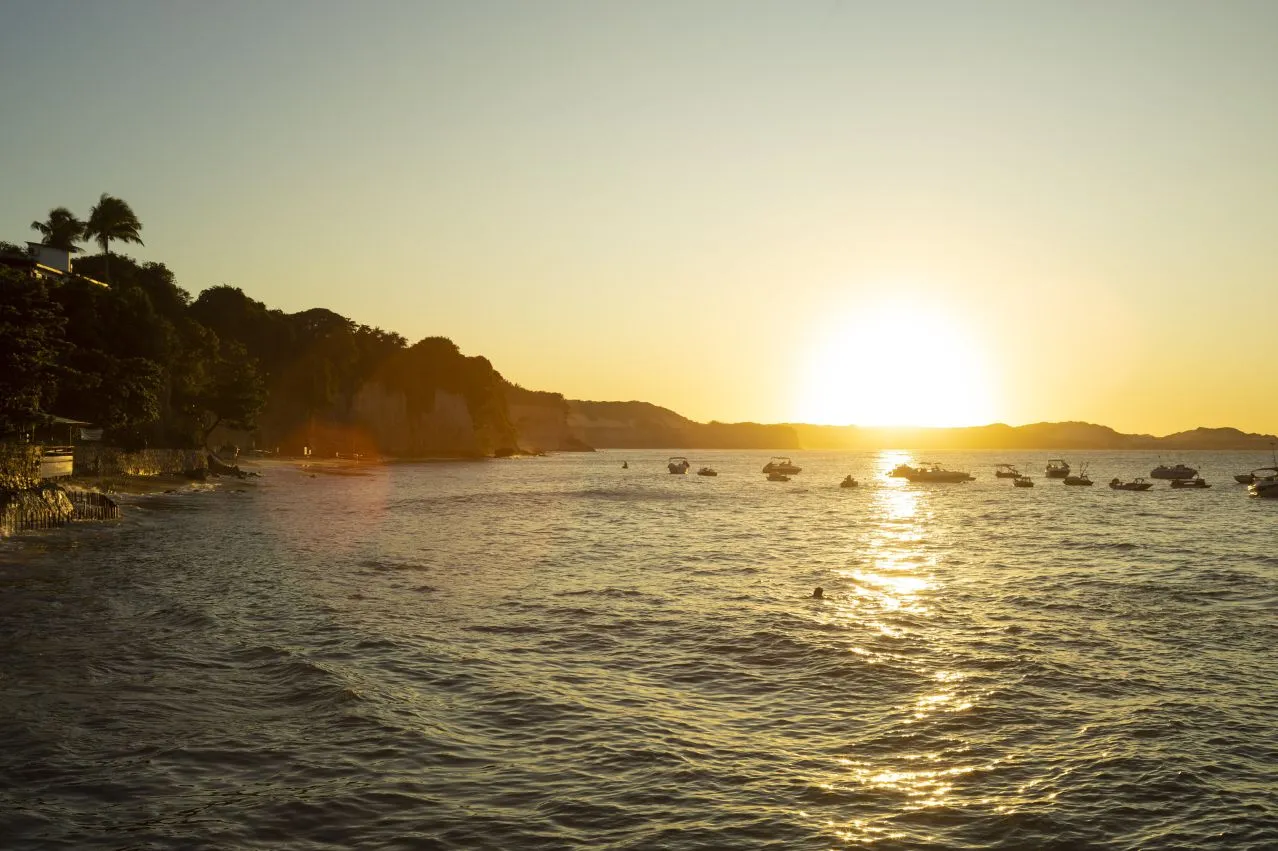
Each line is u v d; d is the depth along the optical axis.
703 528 62.09
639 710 18.06
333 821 12.46
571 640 24.44
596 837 12.16
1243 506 89.38
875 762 15.27
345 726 16.48
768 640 24.69
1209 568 41.44
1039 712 18.22
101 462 72.81
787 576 37.84
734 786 14.09
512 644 23.78
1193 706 18.69
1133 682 20.61
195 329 109.88
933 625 27.14
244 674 19.95
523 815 12.83
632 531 58.94
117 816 12.42
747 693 19.50
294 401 169.25
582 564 40.81
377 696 18.38
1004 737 16.66
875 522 69.06
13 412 51.12
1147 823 12.94
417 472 152.38
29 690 18.16
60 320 52.75
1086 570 40.56
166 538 45.53
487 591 32.34
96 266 117.06
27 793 13.09
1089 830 12.69
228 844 11.66
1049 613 29.41
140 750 14.96
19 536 43.59
